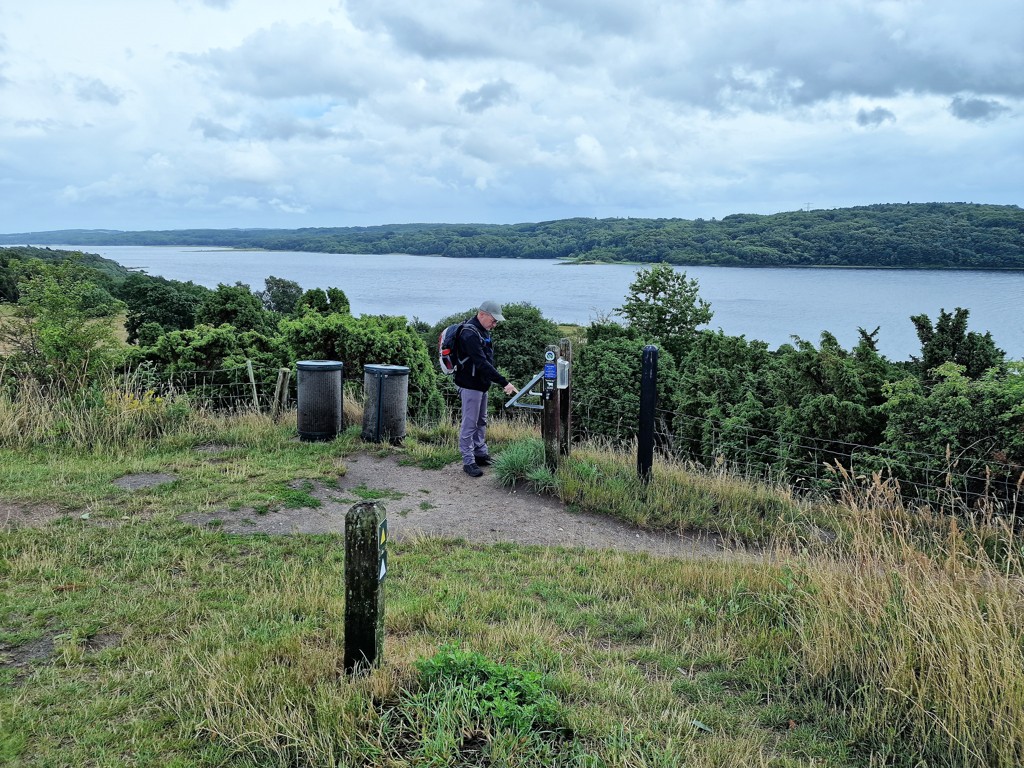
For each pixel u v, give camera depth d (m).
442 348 8.62
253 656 3.98
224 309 24.77
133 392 10.20
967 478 7.35
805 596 5.03
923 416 8.20
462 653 3.88
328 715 3.40
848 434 9.30
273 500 7.16
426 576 5.61
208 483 7.56
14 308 11.36
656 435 12.50
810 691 4.16
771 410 10.52
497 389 16.78
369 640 3.77
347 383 13.17
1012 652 3.80
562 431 8.62
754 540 7.17
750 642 4.68
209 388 12.19
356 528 3.69
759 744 3.61
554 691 3.86
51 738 3.34
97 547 5.71
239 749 3.28
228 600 4.93
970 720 3.62
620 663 4.33
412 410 13.67
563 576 5.84
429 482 8.39
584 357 14.98
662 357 14.35
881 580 4.86
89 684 3.79
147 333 18.78
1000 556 6.09
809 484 9.28
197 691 3.69
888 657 4.11
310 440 9.59
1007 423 7.54
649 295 28.69
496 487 8.30
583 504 7.83
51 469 7.73
